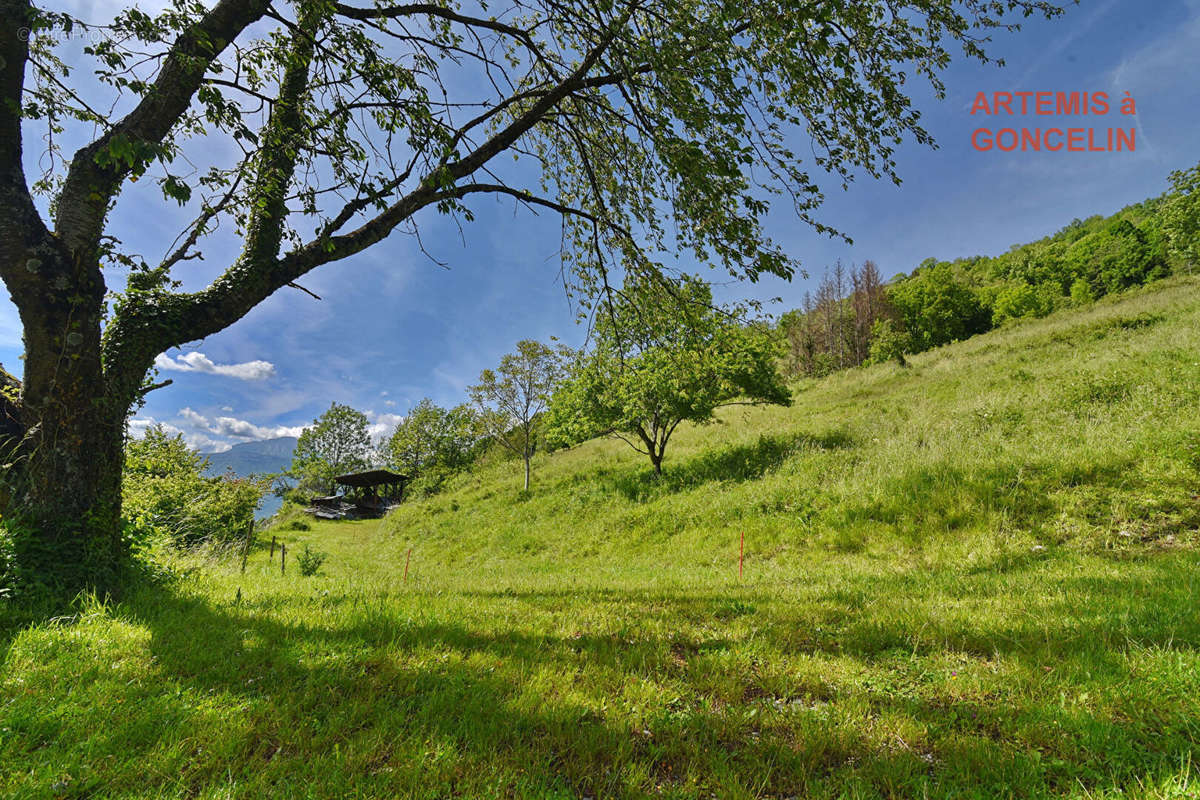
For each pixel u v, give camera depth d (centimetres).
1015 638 368
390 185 603
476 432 3319
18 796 201
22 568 462
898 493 1043
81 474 513
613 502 1767
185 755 235
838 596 572
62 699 282
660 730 265
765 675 331
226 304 591
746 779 222
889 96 600
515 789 211
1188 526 704
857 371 3309
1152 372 1221
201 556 869
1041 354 1947
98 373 531
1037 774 210
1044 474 913
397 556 2031
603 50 602
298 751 244
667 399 1686
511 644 403
